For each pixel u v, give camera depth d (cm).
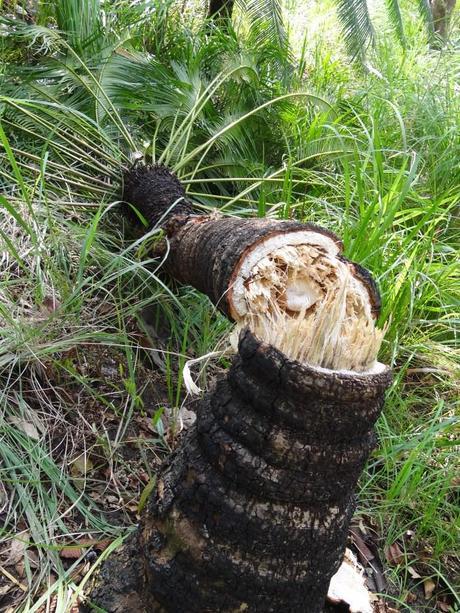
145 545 75
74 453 107
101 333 113
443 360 135
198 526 70
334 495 69
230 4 227
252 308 73
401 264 143
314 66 242
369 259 132
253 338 66
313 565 70
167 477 75
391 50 263
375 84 229
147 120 173
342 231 149
